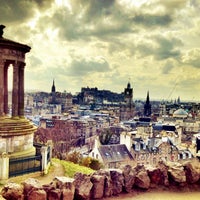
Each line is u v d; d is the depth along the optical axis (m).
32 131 29.97
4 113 30.95
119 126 186.62
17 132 27.86
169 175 17.09
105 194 15.16
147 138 125.38
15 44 28.92
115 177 15.77
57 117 167.00
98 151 104.38
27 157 27.08
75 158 73.00
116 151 108.44
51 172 28.41
